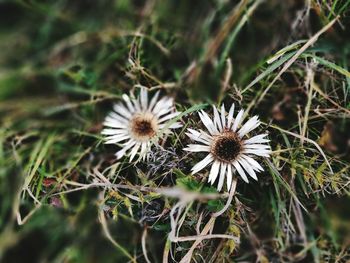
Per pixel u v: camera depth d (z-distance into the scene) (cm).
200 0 37
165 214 35
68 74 38
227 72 36
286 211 35
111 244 36
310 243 34
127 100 35
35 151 36
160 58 38
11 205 37
